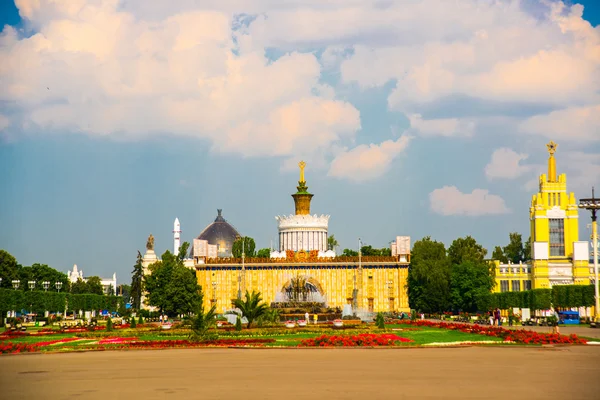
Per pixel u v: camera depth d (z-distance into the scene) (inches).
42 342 3496.6
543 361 2423.7
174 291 6668.3
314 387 1881.2
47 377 2148.1
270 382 1969.7
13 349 2992.1
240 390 1847.9
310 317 5482.3
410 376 2063.2
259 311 4328.3
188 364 2411.4
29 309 6860.2
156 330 4345.5
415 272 7691.9
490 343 3152.1
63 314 7691.9
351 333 3981.3
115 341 3472.0
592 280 7839.6
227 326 4530.0
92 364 2464.3
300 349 2984.7
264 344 3176.7
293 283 7593.5
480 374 2097.7
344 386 1893.5
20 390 1911.9
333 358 2571.4
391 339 3233.3
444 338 3484.3
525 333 3452.3
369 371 2177.7
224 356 2684.5
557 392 1793.8
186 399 1734.7
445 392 1797.5
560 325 5049.2
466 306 7667.3
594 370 2181.3
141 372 2214.6
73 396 1807.3
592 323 4704.7
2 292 6333.7
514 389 1836.9
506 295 6875.0
